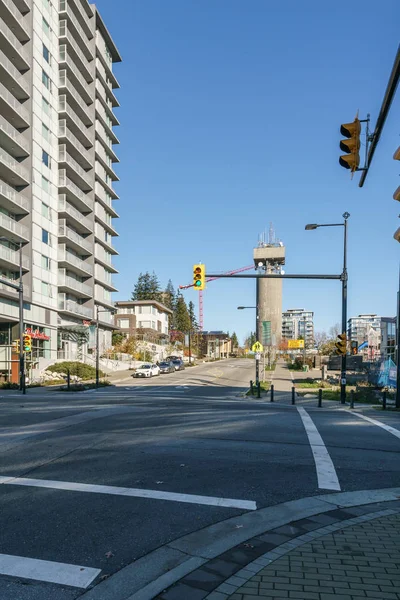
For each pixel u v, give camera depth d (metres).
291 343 92.44
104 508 5.80
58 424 12.40
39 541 4.78
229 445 9.75
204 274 19.88
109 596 3.71
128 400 21.16
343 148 7.70
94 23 58.50
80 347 53.34
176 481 7.04
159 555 4.49
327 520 5.55
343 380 22.59
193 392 30.31
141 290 116.88
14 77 40.59
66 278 49.75
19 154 43.00
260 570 4.10
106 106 62.78
